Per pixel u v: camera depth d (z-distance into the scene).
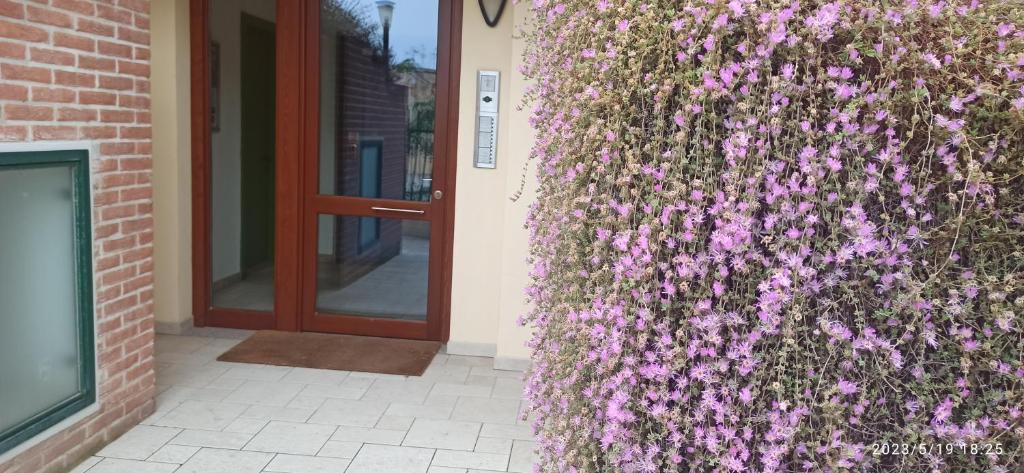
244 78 4.33
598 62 1.59
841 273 1.37
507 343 3.88
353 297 4.40
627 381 1.48
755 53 1.39
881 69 1.34
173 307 4.34
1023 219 1.35
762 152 1.36
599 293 1.54
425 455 2.82
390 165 4.25
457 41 4.05
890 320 1.39
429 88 4.15
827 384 1.40
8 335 2.33
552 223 1.90
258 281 4.48
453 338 4.13
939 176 1.37
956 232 1.36
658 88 1.48
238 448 2.83
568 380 1.66
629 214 1.50
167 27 4.13
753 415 1.45
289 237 4.35
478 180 4.02
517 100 3.71
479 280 4.09
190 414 3.14
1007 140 1.33
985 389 1.42
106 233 2.75
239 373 3.69
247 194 4.42
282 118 4.24
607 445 1.55
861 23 1.34
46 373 2.51
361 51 4.18
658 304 1.48
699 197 1.40
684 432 1.47
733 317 1.42
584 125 1.64
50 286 2.51
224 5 4.27
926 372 1.43
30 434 2.40
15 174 2.32
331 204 4.31
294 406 3.28
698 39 1.43
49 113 2.43
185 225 4.36
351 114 4.24
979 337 1.40
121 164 2.82
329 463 2.73
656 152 1.47
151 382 3.12
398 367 3.86
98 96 2.67
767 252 1.43
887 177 1.39
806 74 1.36
